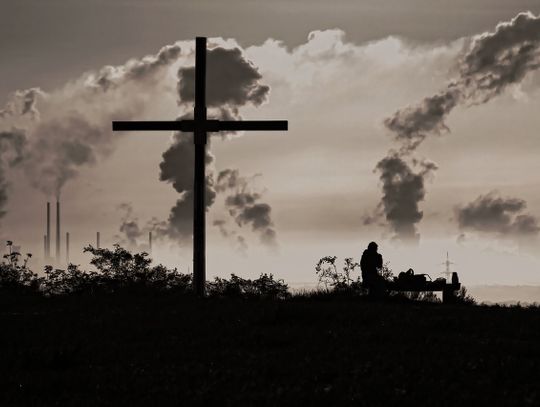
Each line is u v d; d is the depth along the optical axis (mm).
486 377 19375
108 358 23156
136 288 48062
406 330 28141
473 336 26844
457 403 16938
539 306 38719
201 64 50406
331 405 17031
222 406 17188
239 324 30359
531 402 16891
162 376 20234
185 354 23562
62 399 18250
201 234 49125
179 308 36969
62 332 28547
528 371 19984
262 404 17172
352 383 18781
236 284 50531
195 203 49312
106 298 43906
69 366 22156
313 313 32812
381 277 44594
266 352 23766
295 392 18016
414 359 21797
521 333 27656
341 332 27609
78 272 50125
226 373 20297
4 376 20547
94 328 29672
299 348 24203
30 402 17953
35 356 22719
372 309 35312
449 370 20188
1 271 49531
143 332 28375
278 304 37312
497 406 16641
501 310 36500
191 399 17672
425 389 18172
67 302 41500
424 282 45562
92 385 19391
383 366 20750
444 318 30625
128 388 18984
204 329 29047
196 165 49875
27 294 47125
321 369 20562
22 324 30922
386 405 16891
